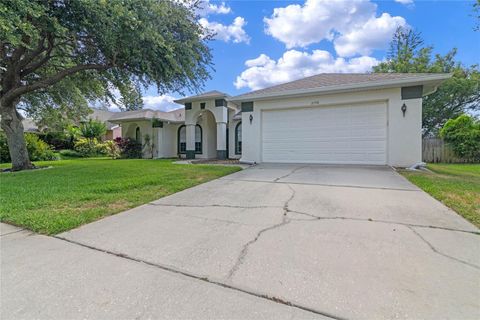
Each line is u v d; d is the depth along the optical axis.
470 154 14.53
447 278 2.16
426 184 5.89
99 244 3.03
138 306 1.88
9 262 2.59
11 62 9.77
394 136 9.20
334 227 3.40
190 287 2.12
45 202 4.85
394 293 1.96
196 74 11.10
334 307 1.82
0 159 16.59
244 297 1.97
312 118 10.65
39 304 1.91
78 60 10.33
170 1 9.04
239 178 7.46
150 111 20.64
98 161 15.73
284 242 2.96
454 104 22.73
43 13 6.78
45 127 19.73
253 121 11.71
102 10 7.29
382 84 9.01
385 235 3.10
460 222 3.52
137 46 8.52
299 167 9.59
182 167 10.34
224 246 2.90
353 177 7.14
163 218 3.98
